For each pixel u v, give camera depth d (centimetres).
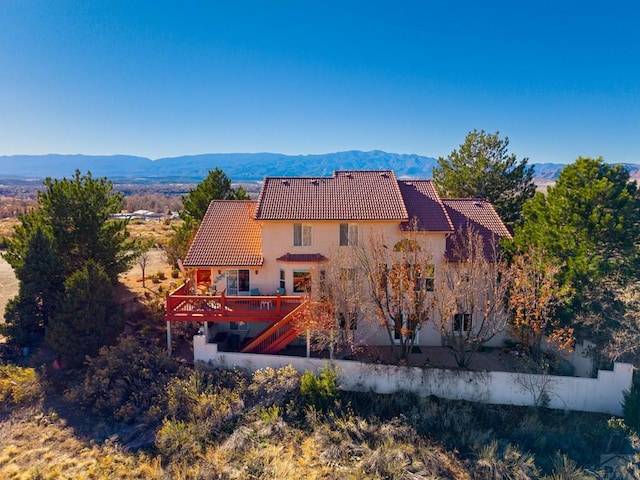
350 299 2123
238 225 2792
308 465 1652
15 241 2609
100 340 2291
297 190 2681
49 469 1614
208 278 2856
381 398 2044
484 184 3888
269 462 1655
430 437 1827
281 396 1991
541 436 1814
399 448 1730
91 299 2272
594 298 2100
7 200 17612
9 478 1566
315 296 2236
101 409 1972
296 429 1852
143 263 3672
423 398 2034
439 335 2527
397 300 2155
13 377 2116
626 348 1922
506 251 2462
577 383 1984
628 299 2130
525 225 2503
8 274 3934
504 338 2533
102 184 2905
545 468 1650
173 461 1655
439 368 2070
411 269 2139
